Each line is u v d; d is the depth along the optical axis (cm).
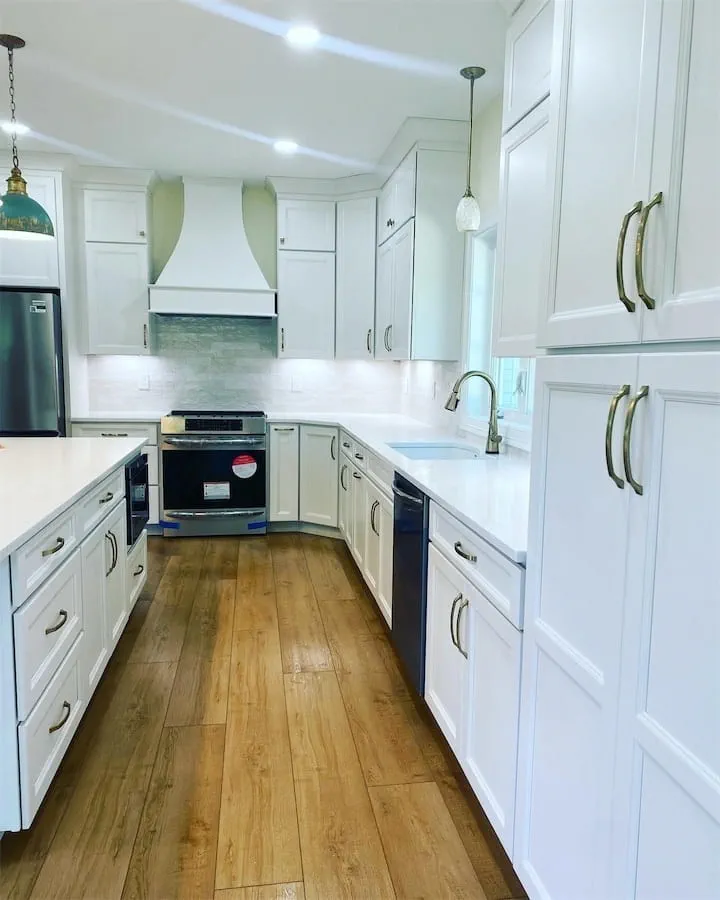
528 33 201
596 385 115
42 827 181
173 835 179
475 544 176
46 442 319
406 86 299
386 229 432
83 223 452
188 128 359
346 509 428
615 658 111
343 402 528
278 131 361
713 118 87
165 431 452
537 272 193
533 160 196
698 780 90
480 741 176
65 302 431
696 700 91
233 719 239
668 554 96
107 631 256
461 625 189
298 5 231
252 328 512
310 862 171
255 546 457
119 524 279
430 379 432
